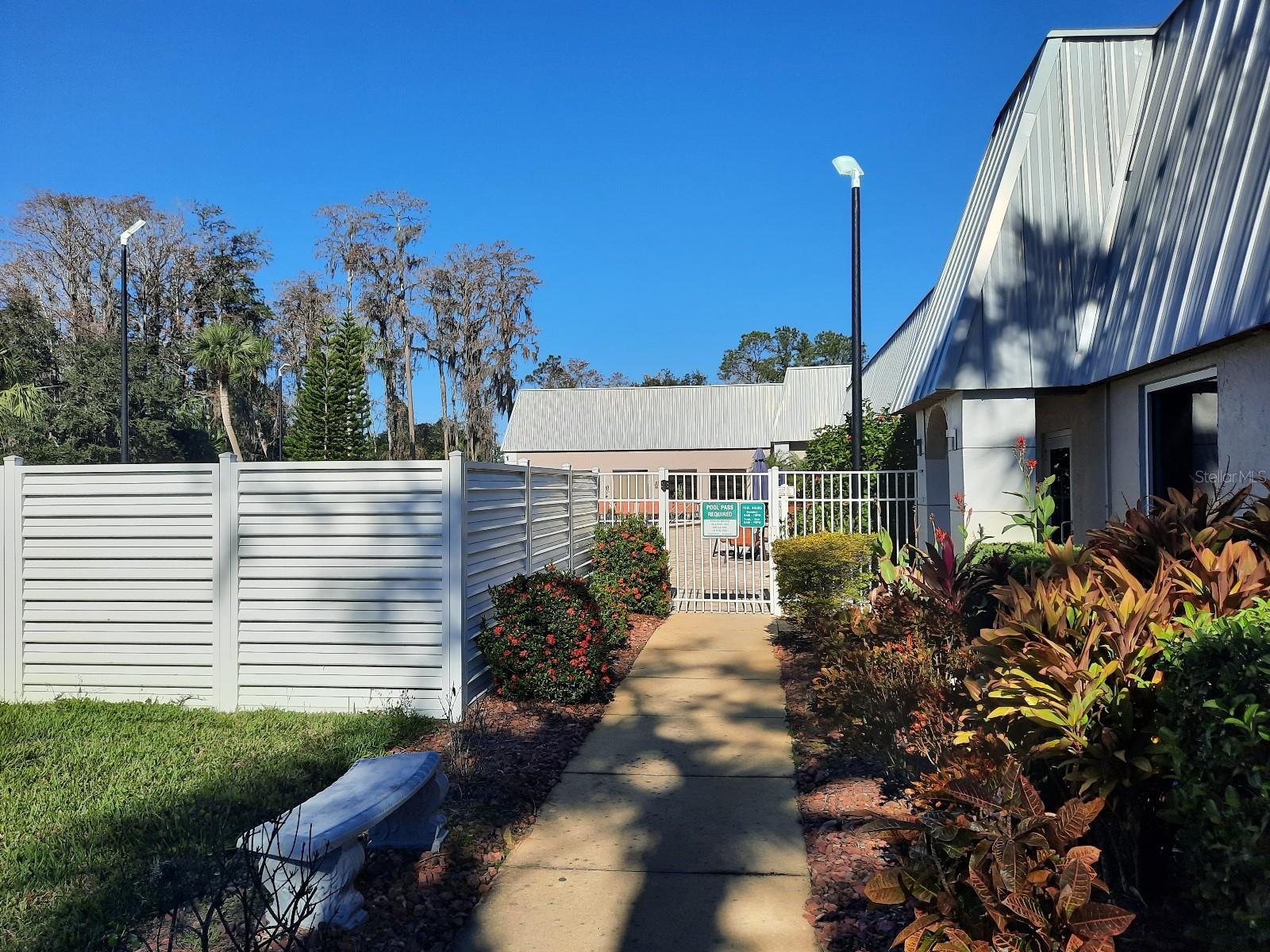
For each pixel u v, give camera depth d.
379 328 51.94
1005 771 2.72
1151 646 3.02
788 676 8.26
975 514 8.71
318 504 6.94
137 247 47.03
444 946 3.53
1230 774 2.44
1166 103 7.94
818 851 4.39
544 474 9.79
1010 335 8.60
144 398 32.78
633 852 4.44
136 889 3.79
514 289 53.66
